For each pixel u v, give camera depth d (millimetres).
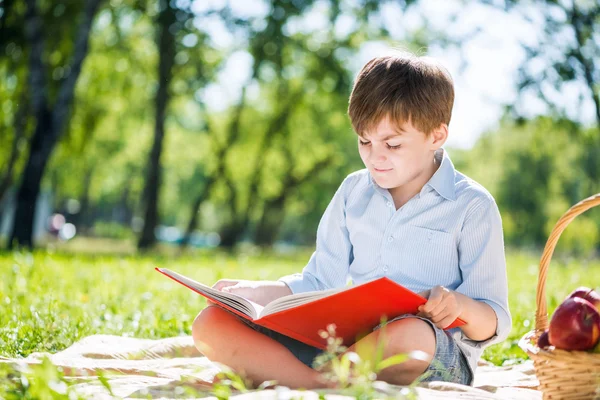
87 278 8008
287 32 21172
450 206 3115
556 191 30750
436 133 3035
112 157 32406
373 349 2684
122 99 23828
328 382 2748
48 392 2189
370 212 3254
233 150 28578
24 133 19031
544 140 21078
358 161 31828
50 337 4172
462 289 3072
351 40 22625
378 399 2178
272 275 10609
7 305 5363
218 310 2928
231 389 2797
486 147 31406
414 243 3137
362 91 2992
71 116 20703
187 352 3848
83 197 42281
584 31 14531
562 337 2459
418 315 2766
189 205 47844
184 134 32531
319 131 28672
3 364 2746
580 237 32281
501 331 2979
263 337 2881
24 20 16484
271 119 27281
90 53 21750
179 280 2828
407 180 3049
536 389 3236
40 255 10820
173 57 21016
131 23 21984
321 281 3359
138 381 2867
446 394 2453
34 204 16203
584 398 2432
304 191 32812
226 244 29500
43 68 16359
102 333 4734
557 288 8117
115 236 49375
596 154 28516
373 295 2566
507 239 34938
